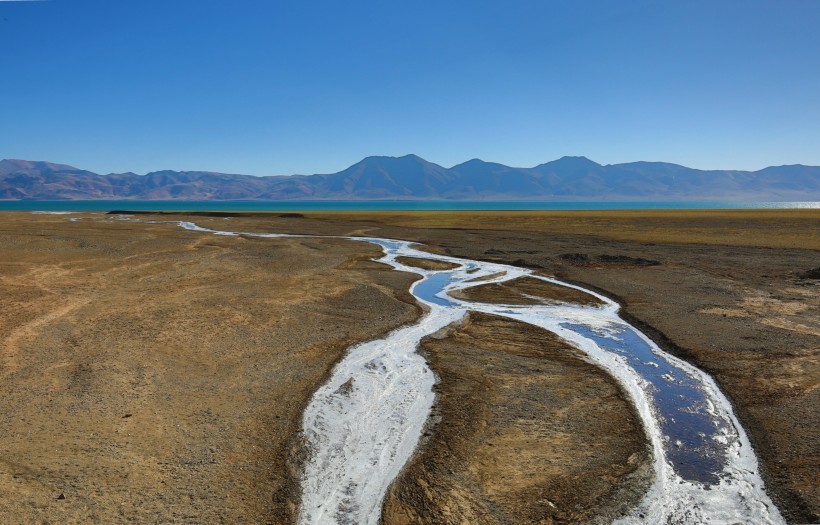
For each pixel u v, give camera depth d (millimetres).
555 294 25016
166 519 8016
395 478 9344
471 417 11734
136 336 16953
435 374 14383
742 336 17359
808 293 23719
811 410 11812
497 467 9703
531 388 13414
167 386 13039
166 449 10023
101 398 12188
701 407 12297
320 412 11898
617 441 10656
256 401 12359
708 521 8273
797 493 8852
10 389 12570
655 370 14789
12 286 24453
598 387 13484
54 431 10555
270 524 8062
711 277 27922
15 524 7730
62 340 16406
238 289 24938
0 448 9820
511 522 8180
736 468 9711
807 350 15828
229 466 9547
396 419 11648
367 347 16656
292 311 20781
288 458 9922
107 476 9039
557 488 9047
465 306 22656
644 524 8180
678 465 9820
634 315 20609
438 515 8344
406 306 22172
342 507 8531
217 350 15844
